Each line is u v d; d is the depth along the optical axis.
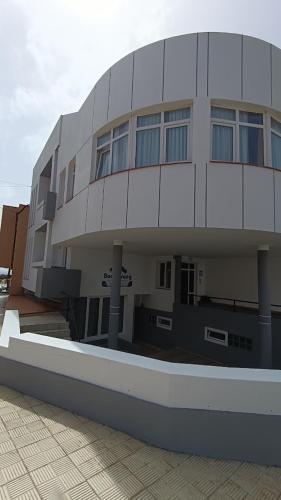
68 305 9.26
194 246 7.57
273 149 5.93
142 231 5.82
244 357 7.96
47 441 3.10
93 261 10.07
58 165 10.86
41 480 2.54
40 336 4.64
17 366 4.40
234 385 2.98
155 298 11.56
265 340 6.52
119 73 6.41
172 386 3.04
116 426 3.36
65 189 9.09
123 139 6.37
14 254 17.00
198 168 5.24
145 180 5.54
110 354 3.71
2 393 4.25
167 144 5.82
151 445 3.08
